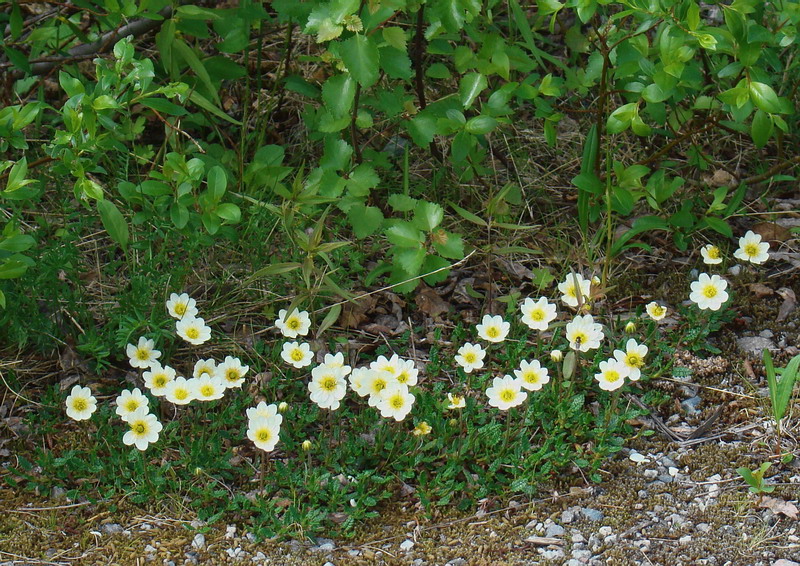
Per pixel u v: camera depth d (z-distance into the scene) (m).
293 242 3.85
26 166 3.12
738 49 3.59
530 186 4.54
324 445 3.25
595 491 3.13
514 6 4.12
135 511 3.05
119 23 3.89
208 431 3.34
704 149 4.64
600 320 3.86
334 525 3.01
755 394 3.51
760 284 4.02
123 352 3.63
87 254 4.04
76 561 2.86
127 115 3.90
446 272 3.76
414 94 4.70
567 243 4.16
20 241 3.08
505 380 3.23
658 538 2.92
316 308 3.85
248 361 3.66
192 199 3.48
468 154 4.20
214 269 3.98
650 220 3.94
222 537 2.96
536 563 2.84
